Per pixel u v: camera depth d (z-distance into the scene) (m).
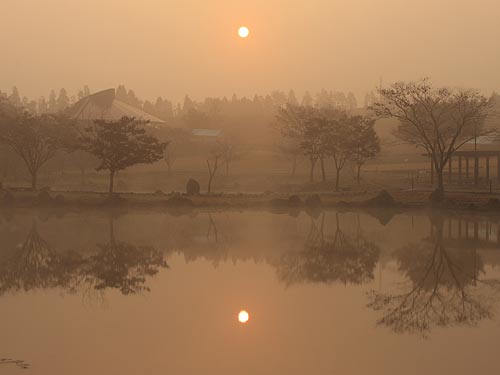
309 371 12.00
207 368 12.18
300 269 23.47
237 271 22.95
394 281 21.09
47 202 53.50
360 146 74.81
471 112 61.25
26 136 66.38
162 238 32.69
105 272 22.97
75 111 131.12
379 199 53.09
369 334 14.58
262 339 14.14
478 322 15.74
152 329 15.03
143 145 60.97
